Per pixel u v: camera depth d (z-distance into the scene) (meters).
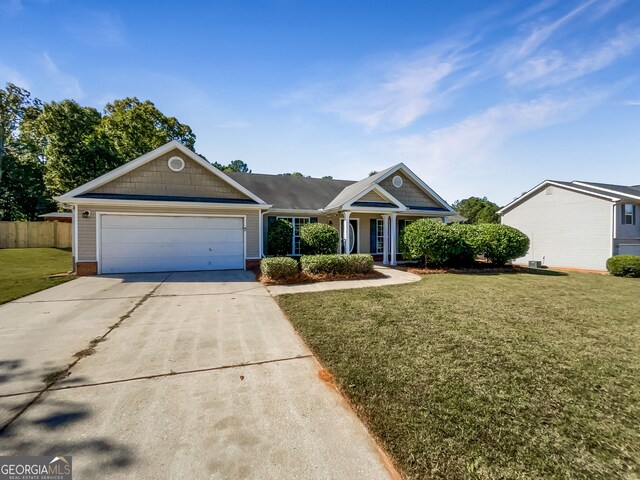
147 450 2.14
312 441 2.25
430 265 13.16
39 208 26.84
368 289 8.10
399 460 2.04
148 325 5.01
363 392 2.89
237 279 9.50
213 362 3.63
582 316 5.69
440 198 15.80
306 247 12.02
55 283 8.62
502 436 2.26
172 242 10.95
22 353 3.85
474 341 4.28
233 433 2.33
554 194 17.19
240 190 11.72
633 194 16.36
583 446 2.17
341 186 17.58
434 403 2.71
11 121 26.05
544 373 3.33
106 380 3.17
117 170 10.47
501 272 12.32
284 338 4.46
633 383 3.13
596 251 15.32
